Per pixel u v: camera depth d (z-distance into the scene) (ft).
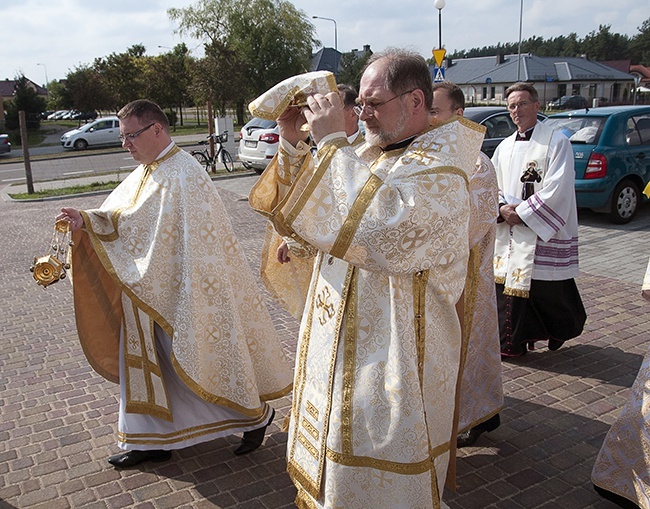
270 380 11.17
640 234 26.63
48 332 18.25
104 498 10.07
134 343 10.46
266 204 8.84
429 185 6.56
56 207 42.78
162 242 9.96
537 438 11.41
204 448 11.46
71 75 140.87
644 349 15.15
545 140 13.70
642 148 28.63
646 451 8.31
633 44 348.59
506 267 13.99
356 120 11.35
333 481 7.01
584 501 9.62
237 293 10.70
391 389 6.73
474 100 201.26
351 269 7.02
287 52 100.22
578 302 14.43
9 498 10.13
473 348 10.48
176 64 135.23
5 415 13.06
